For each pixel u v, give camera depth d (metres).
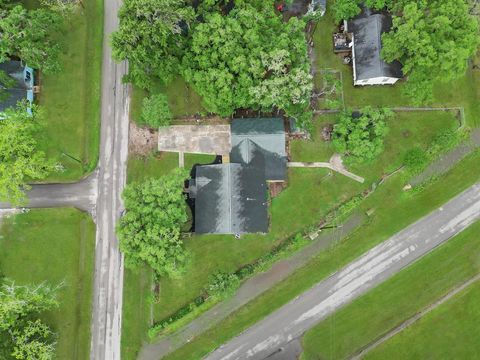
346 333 58.16
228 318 58.12
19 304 49.97
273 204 60.12
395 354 57.88
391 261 59.94
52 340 55.72
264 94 54.03
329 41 63.38
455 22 54.44
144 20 51.81
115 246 59.19
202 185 56.66
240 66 52.62
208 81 53.03
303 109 58.50
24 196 57.66
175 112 61.78
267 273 59.09
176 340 57.62
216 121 61.62
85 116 61.56
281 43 53.59
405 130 62.34
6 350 51.00
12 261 58.31
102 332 57.38
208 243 59.25
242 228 55.31
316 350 57.81
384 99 62.56
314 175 61.03
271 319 58.34
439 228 60.81
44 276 58.16
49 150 60.19
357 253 59.94
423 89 56.69
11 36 53.03
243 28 53.88
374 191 61.00
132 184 52.66
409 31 53.38
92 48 62.69
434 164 62.12
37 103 61.44
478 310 59.09
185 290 58.12
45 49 55.25
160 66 54.56
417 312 58.91
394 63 58.97
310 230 59.19
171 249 49.84
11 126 52.12
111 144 61.28
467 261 60.19
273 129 58.25
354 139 54.66
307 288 59.06
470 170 62.12
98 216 59.81
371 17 59.19
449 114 62.56
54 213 59.31
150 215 50.72
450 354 57.97
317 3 61.53
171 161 60.88
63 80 62.09
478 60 63.25
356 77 60.81
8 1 58.81
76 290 58.09
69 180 60.22
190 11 52.88
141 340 57.31
